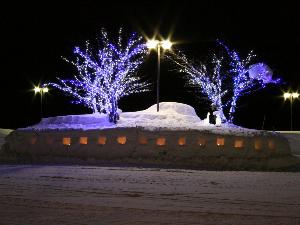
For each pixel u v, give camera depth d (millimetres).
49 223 7328
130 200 9172
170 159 15148
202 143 15133
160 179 11914
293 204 8852
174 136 15430
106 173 13047
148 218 7676
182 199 9289
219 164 14750
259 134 15211
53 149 16359
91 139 16109
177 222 7418
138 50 25094
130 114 23688
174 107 24812
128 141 15711
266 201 9117
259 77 25016
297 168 14578
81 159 15906
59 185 10969
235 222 7438
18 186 10844
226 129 15625
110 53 24359
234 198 9414
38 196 9594
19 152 16656
